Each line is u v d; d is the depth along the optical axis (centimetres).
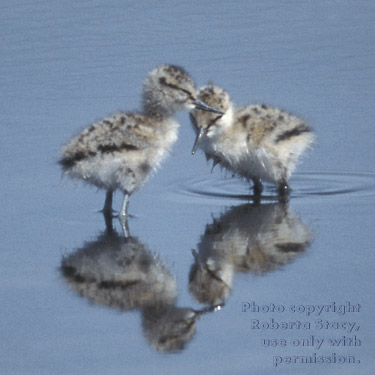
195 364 923
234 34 2056
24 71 1875
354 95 1761
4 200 1373
